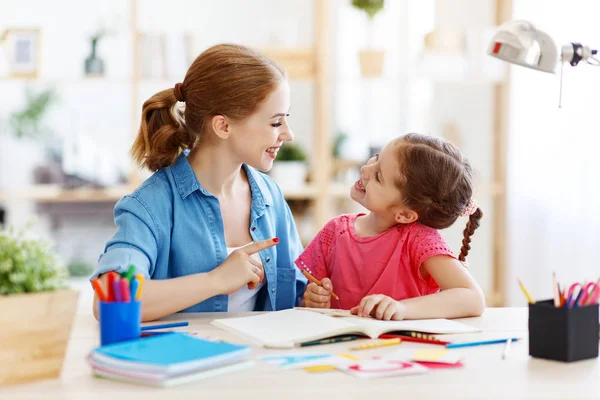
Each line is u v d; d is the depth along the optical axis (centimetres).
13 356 86
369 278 149
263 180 164
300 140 487
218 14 451
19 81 326
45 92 409
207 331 114
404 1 399
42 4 398
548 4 280
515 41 123
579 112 267
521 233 309
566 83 272
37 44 323
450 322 121
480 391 85
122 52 356
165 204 143
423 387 86
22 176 413
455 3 360
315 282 148
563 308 97
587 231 265
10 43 321
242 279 127
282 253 162
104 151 364
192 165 150
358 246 152
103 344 96
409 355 99
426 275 146
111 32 358
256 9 456
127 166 389
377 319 122
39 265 89
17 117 406
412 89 410
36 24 399
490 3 338
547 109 290
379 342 107
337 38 437
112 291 96
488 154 354
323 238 160
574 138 270
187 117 146
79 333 115
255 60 142
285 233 163
